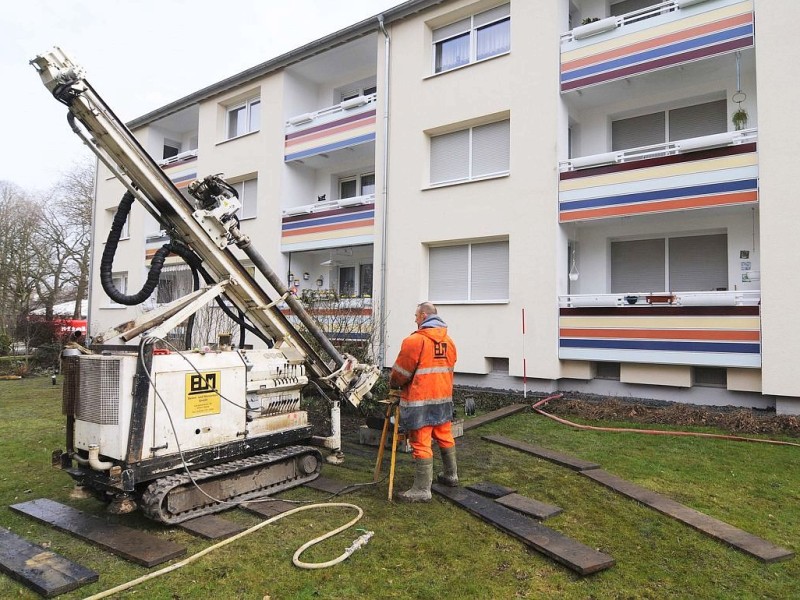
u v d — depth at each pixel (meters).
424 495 4.84
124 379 4.07
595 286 11.01
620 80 9.92
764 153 8.23
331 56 14.66
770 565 3.64
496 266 11.29
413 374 4.91
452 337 11.41
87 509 4.75
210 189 5.10
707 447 6.68
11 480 5.66
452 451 5.17
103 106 4.29
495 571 3.54
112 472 3.95
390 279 12.53
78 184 32.25
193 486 4.39
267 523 4.27
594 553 3.69
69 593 3.22
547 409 9.09
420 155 12.25
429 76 12.23
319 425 7.63
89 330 20.78
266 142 15.73
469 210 11.38
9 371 17.39
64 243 32.12
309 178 15.98
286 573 3.49
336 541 3.98
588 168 9.98
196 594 3.23
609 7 11.41
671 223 10.21
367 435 7.02
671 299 8.94
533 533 4.02
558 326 10.09
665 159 9.21
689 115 10.55
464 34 12.25
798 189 7.93
